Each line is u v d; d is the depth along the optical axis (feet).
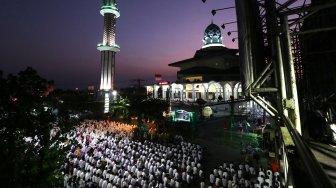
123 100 169.37
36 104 32.86
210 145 104.17
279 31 19.45
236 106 156.56
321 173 6.30
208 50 214.28
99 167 76.13
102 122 153.48
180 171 70.38
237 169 71.00
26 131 31.32
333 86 34.19
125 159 80.07
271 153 64.13
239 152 91.45
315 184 5.93
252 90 21.98
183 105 163.43
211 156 88.74
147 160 80.23
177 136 111.96
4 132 28.58
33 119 32.30
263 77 22.89
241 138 106.83
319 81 38.70
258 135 101.09
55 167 32.68
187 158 81.41
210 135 118.83
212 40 219.61
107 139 109.40
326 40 34.19
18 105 30.60
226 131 121.08
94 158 86.58
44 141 33.27
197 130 124.06
